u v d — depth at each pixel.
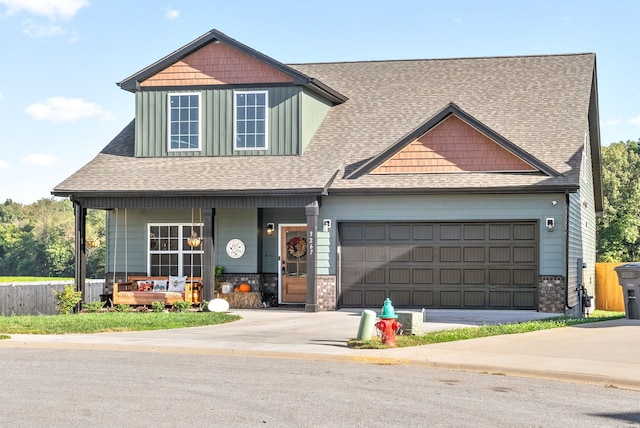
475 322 20.16
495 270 23.30
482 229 23.42
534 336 16.48
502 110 26.64
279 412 9.71
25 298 27.50
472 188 22.89
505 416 9.54
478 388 11.34
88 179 25.02
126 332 18.05
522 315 21.89
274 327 19.23
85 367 13.20
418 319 16.73
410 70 29.84
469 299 23.45
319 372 12.70
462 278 23.52
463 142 23.84
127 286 25.64
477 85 28.33
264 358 14.36
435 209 23.59
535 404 10.25
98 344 15.80
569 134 24.89
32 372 12.68
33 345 16.09
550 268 22.72
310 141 26.23
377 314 22.59
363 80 29.52
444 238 23.67
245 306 25.00
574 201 24.78
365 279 24.17
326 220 24.09
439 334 16.72
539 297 22.75
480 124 23.42
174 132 26.30
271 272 26.20
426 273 23.77
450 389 11.25
